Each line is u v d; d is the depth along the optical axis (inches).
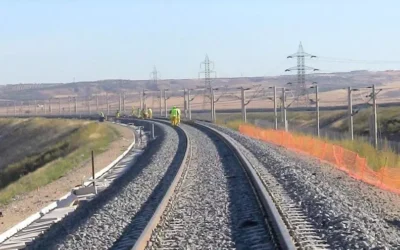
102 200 1094.4
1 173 3179.1
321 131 2979.8
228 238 618.2
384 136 2994.6
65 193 1482.5
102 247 628.7
